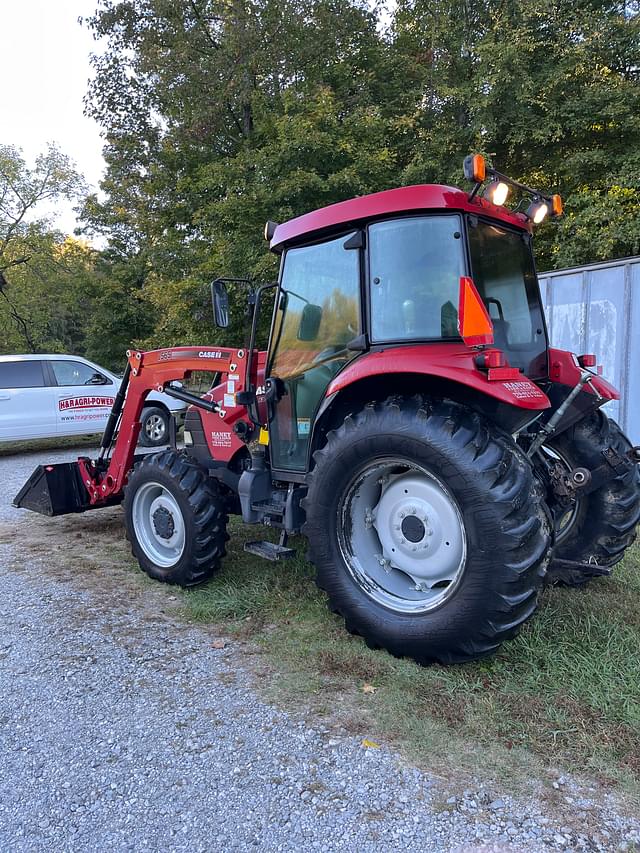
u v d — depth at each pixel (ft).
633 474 11.59
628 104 36.11
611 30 35.99
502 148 40.52
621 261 20.98
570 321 23.12
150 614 12.43
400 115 40.45
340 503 10.11
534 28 37.24
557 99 37.52
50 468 17.15
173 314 40.50
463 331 8.48
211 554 13.28
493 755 7.60
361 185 34.42
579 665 9.32
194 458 14.29
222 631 11.45
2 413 33.37
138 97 46.47
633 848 6.13
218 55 40.19
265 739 8.14
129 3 42.47
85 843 6.52
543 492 10.07
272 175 35.81
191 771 7.59
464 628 8.77
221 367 13.88
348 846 6.33
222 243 36.96
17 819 6.89
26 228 69.00
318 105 36.14
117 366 63.46
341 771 7.46
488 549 8.47
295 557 14.99
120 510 22.27
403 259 9.84
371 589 10.05
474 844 6.27
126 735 8.36
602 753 7.52
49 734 8.46
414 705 8.66
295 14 39.88
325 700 8.98
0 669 10.31
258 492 12.31
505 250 10.93
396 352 9.52
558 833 6.36
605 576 12.85
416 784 7.18
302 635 11.02
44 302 70.59
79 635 11.51
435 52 40.68
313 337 11.39
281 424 12.12
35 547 17.54
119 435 16.46
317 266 11.29
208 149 43.55
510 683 9.04
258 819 6.76
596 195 35.19
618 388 21.34
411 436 9.01
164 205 45.93
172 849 6.40
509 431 9.32
